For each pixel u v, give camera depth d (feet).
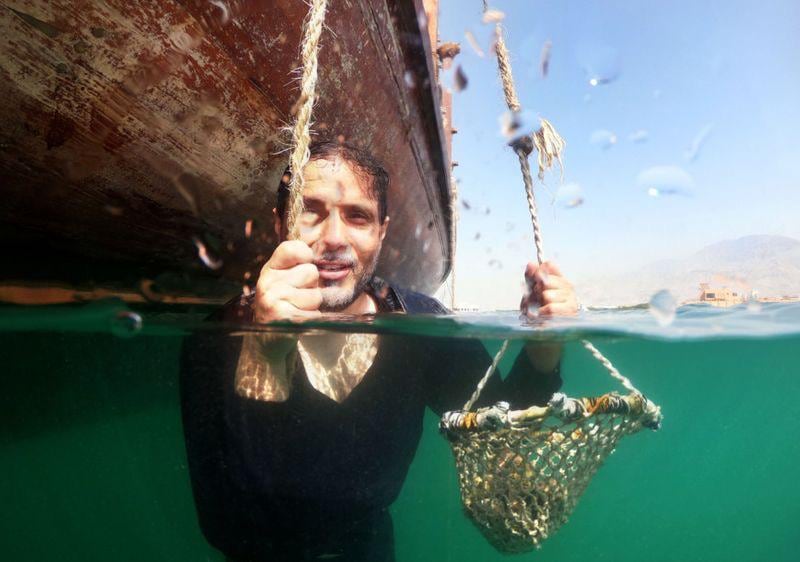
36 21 5.78
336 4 8.18
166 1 6.41
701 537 42.39
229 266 11.99
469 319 7.66
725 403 38.91
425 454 22.31
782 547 37.29
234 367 6.14
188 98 7.54
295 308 4.83
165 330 7.70
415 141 13.76
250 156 9.17
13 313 7.28
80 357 12.55
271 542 6.82
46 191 7.73
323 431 6.45
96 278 10.23
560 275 6.81
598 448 6.49
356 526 7.47
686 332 9.50
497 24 7.62
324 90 9.07
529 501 6.25
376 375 7.03
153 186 8.60
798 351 16.21
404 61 11.40
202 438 6.04
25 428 15.75
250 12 7.21
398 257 17.38
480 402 7.85
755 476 47.16
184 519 20.40
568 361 15.34
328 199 6.37
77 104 6.73
